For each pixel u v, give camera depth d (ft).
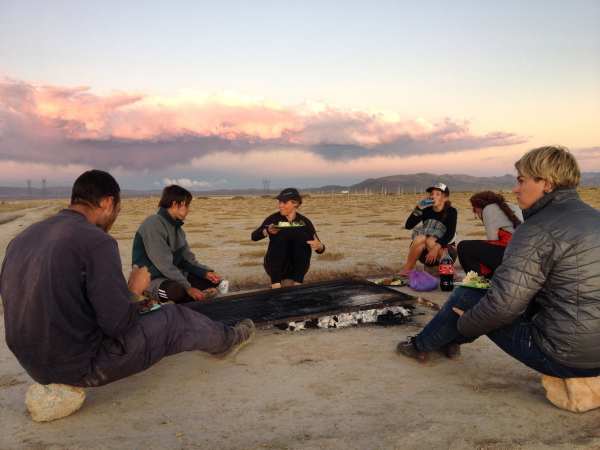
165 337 10.86
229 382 12.22
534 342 9.87
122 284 9.49
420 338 12.97
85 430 9.86
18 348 9.44
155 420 10.23
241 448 8.95
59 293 9.08
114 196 10.12
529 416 9.93
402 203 196.03
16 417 10.61
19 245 9.41
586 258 8.89
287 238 21.77
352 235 56.65
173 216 17.66
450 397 10.98
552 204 9.43
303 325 16.83
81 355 9.62
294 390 11.64
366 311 17.40
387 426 9.65
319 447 8.87
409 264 24.81
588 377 9.79
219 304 17.78
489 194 18.74
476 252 18.52
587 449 8.59
